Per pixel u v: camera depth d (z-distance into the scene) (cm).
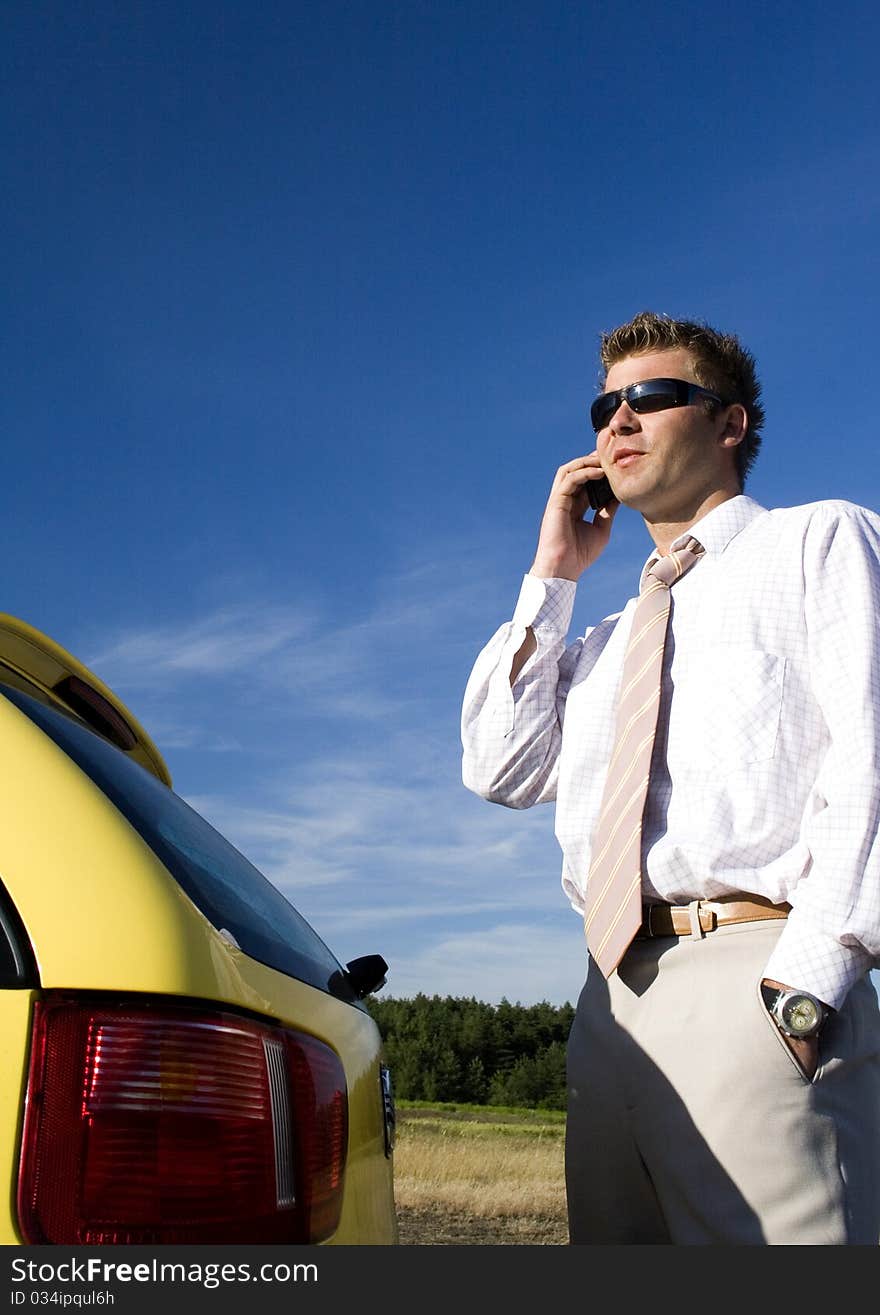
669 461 235
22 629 167
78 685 177
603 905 202
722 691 204
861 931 174
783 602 206
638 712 210
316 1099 125
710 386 239
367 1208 142
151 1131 104
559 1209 1295
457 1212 1260
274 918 175
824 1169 177
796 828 193
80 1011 105
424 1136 1905
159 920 114
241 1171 108
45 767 124
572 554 266
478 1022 8188
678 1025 190
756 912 190
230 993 115
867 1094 184
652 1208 200
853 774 182
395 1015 8338
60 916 110
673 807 203
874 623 194
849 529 205
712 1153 182
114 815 124
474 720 264
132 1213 101
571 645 263
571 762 230
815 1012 174
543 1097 7800
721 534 223
